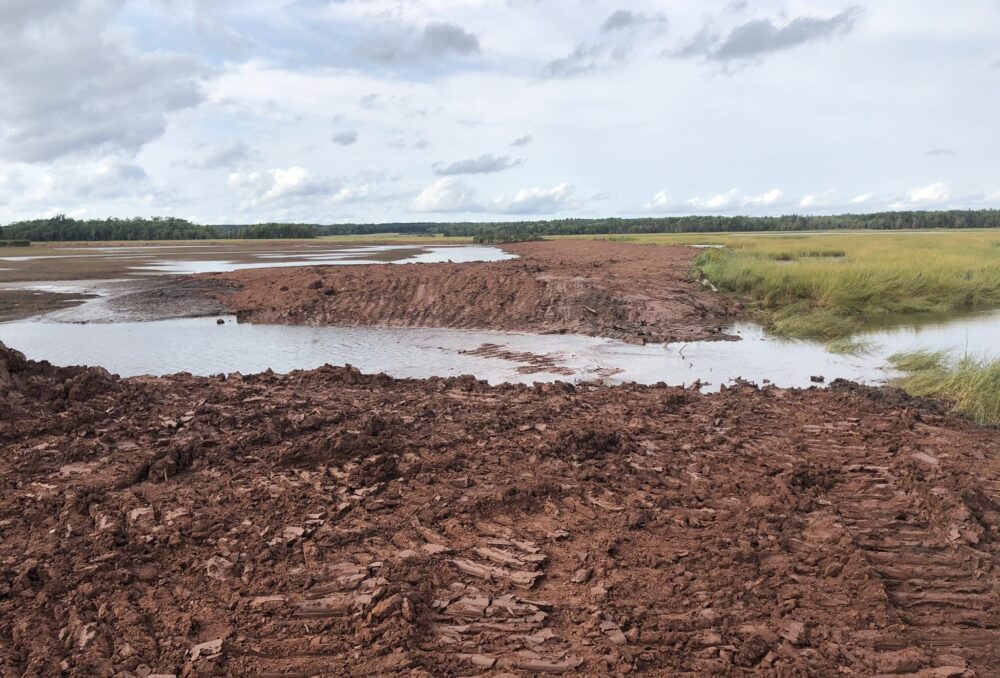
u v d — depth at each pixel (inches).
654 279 854.5
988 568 207.5
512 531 231.3
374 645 170.7
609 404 383.6
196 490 261.1
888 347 578.6
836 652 171.3
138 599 192.7
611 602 188.9
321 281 842.2
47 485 266.2
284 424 327.9
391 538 226.1
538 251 1822.1
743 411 370.3
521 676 161.3
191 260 1672.0
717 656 169.9
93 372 395.5
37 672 162.6
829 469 280.7
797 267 840.9
